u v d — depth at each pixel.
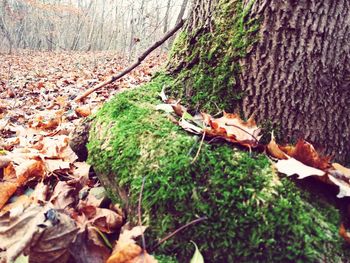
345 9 1.55
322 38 1.56
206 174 1.33
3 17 26.77
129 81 6.22
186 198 1.28
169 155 1.42
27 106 5.34
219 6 1.87
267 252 1.15
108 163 1.62
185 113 1.64
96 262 1.28
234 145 1.48
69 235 1.24
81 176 1.78
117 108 1.87
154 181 1.36
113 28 28.48
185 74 1.95
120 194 1.53
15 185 1.77
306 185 1.34
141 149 1.51
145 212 1.33
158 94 1.96
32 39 33.78
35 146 2.65
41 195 1.69
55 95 6.06
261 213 1.19
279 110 1.64
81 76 9.00
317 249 1.12
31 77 9.92
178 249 1.25
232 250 1.19
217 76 1.79
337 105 1.62
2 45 28.06
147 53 2.39
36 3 26.55
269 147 1.47
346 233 1.16
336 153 1.67
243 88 1.71
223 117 1.62
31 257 1.20
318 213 1.23
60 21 32.66
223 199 1.25
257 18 1.66
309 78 1.59
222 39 1.81
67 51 29.03
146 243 1.29
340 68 1.59
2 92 7.09
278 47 1.62
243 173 1.31
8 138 3.38
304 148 1.39
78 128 2.12
